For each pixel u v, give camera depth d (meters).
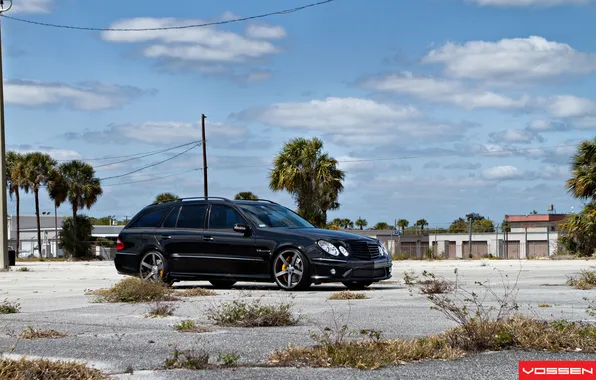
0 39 25.22
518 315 7.11
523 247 53.38
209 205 13.68
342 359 5.26
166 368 5.26
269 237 12.74
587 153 33.47
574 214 34.25
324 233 12.62
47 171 58.47
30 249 69.50
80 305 10.15
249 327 7.46
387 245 44.41
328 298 10.67
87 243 55.25
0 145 25.17
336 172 39.47
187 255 13.42
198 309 9.29
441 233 54.22
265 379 4.82
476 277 16.61
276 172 39.41
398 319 8.01
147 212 14.27
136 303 10.34
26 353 5.89
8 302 10.52
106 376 4.98
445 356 5.50
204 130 45.66
